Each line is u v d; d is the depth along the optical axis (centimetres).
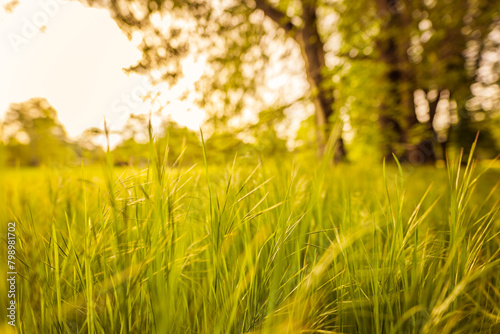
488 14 511
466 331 76
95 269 77
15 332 63
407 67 559
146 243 71
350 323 78
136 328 67
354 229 89
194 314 75
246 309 68
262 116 547
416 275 75
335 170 255
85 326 72
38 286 71
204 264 93
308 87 644
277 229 80
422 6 519
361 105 549
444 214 110
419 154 565
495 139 1241
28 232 82
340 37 607
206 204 107
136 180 82
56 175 138
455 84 598
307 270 83
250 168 134
